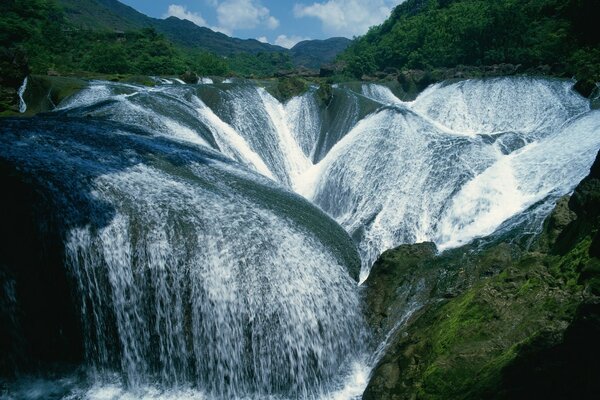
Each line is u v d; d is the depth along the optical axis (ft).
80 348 40.88
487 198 64.44
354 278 51.60
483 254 45.14
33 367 39.40
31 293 38.93
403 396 32.55
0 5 233.14
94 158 51.19
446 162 74.33
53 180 43.62
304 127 104.01
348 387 41.57
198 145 67.97
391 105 99.50
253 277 42.42
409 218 70.74
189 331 41.39
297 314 42.60
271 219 50.34
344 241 57.31
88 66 184.14
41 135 54.70
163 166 54.65
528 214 52.11
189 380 41.42
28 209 40.06
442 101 108.78
